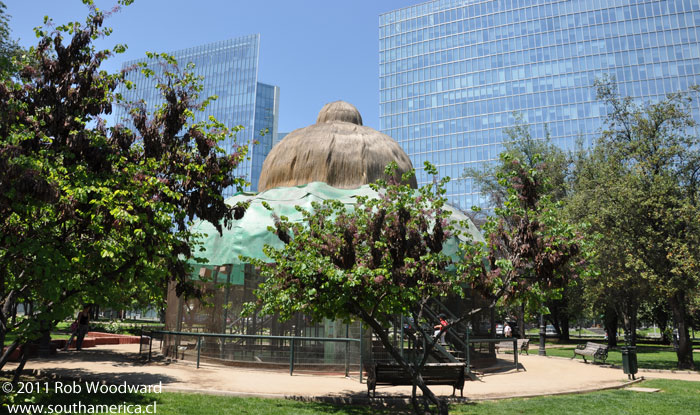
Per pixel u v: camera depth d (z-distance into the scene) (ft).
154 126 29.17
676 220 56.90
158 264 28.94
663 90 276.21
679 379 49.96
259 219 52.37
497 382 44.14
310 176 61.16
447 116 321.52
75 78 27.12
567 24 302.45
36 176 20.30
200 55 397.60
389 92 343.46
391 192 28.66
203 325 51.62
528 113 299.99
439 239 28.37
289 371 45.88
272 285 31.14
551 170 107.76
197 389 34.22
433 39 336.70
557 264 25.98
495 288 28.35
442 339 52.65
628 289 63.57
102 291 26.68
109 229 25.03
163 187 26.30
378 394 35.12
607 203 62.80
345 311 29.22
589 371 55.06
